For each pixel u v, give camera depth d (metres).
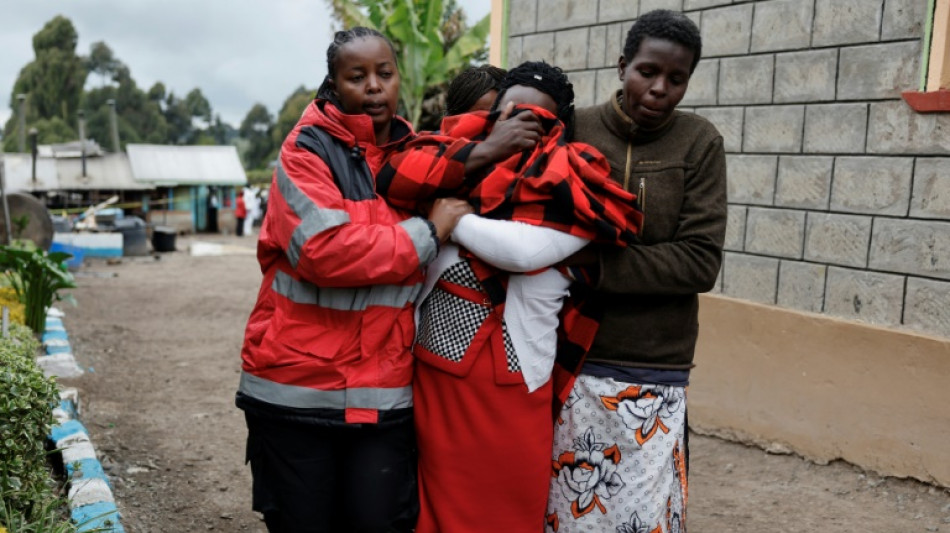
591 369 2.38
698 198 2.33
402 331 2.31
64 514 3.56
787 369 4.80
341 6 12.28
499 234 2.15
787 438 4.82
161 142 85.94
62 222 19.03
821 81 4.56
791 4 4.67
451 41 13.84
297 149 2.25
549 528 2.48
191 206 32.25
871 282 4.41
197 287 13.16
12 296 7.80
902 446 4.30
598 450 2.38
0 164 10.92
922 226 4.18
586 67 5.76
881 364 4.36
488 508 2.30
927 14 4.07
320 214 2.14
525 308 2.26
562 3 5.89
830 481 4.49
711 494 4.40
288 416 2.25
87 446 4.20
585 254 2.27
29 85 76.12
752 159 4.95
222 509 4.14
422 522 2.38
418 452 2.41
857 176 4.43
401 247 2.14
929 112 4.10
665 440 2.37
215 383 6.73
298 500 2.32
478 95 2.65
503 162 2.25
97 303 11.16
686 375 2.44
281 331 2.25
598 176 2.21
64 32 77.38
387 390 2.28
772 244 4.88
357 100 2.29
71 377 6.55
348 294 2.24
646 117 2.28
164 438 5.22
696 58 2.25
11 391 3.17
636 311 2.36
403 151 2.33
